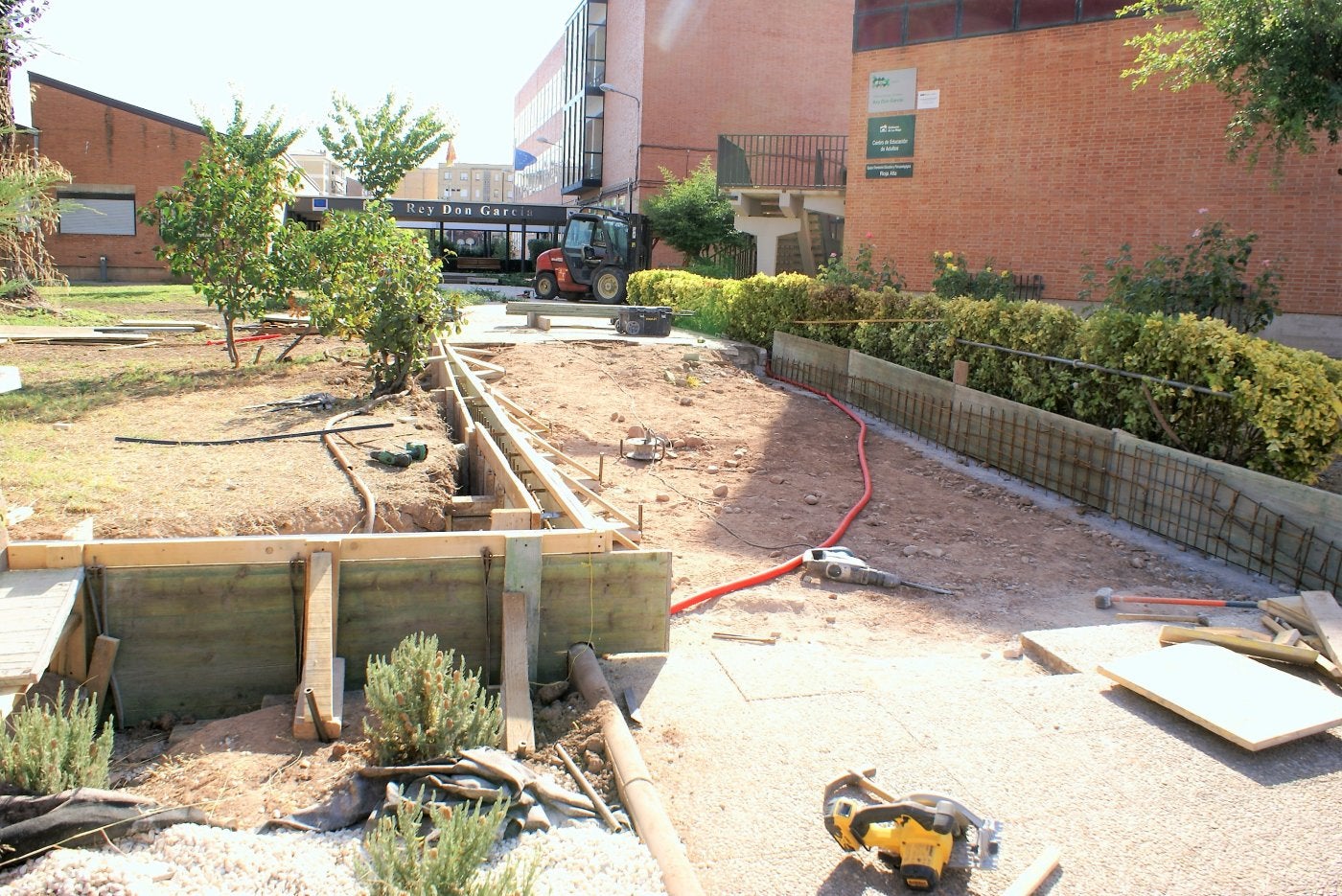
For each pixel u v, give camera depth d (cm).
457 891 287
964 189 1862
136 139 3312
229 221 1187
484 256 4397
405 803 339
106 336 1531
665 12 3666
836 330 1557
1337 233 1429
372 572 488
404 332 1076
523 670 459
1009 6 1759
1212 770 418
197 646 478
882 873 341
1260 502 782
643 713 460
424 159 2981
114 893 295
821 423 1311
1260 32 1088
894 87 1936
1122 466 926
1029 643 582
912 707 475
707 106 3753
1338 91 1056
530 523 596
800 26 3803
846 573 729
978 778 408
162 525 603
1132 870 347
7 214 516
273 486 700
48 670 461
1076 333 1045
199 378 1149
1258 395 823
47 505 620
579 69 4684
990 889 335
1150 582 759
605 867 332
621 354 1616
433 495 723
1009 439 1092
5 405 939
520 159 6831
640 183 3725
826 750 428
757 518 902
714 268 3091
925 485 1045
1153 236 1630
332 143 2916
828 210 2273
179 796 367
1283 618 593
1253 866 352
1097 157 1684
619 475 1033
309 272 1191
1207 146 1551
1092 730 452
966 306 1229
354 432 887
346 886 315
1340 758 430
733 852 352
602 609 520
